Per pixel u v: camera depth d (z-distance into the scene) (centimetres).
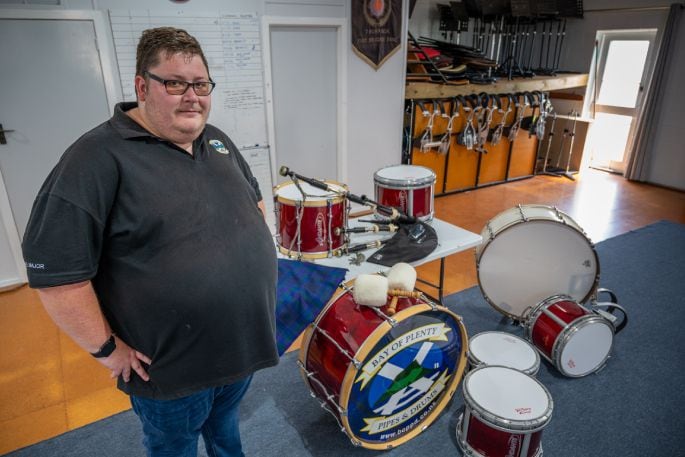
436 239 225
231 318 116
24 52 279
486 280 259
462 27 572
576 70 614
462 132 499
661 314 287
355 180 440
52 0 274
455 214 465
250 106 355
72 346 258
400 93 438
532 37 618
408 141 472
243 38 335
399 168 261
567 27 610
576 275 254
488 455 173
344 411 163
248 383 148
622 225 438
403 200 238
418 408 191
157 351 113
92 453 187
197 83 105
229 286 114
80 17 282
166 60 100
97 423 203
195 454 139
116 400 218
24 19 272
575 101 608
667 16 511
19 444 192
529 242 246
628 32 562
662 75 525
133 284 106
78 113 303
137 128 105
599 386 224
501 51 635
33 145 299
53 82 291
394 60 422
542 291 259
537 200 508
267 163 380
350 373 157
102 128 104
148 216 102
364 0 383
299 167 407
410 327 171
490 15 550
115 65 301
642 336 265
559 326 221
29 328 274
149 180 103
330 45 386
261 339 127
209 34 321
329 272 187
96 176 96
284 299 177
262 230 127
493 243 247
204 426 150
